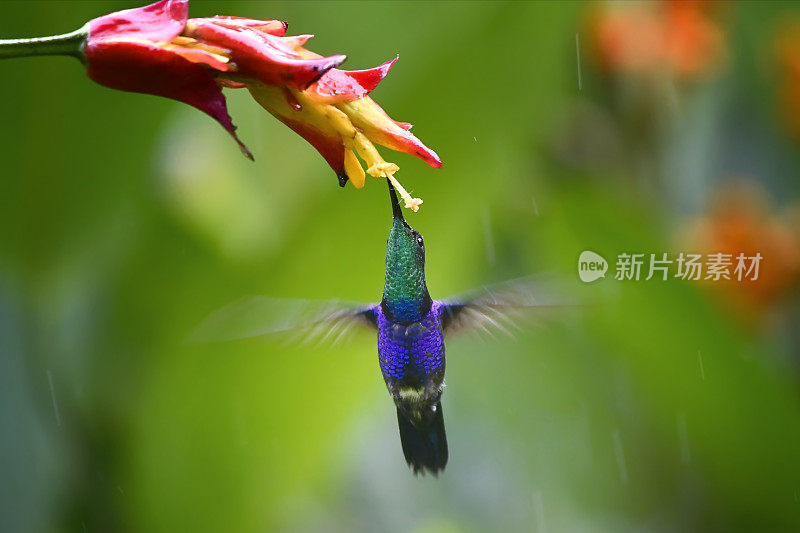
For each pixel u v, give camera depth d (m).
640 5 2.65
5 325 2.46
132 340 2.47
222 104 2.29
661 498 2.74
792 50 2.67
